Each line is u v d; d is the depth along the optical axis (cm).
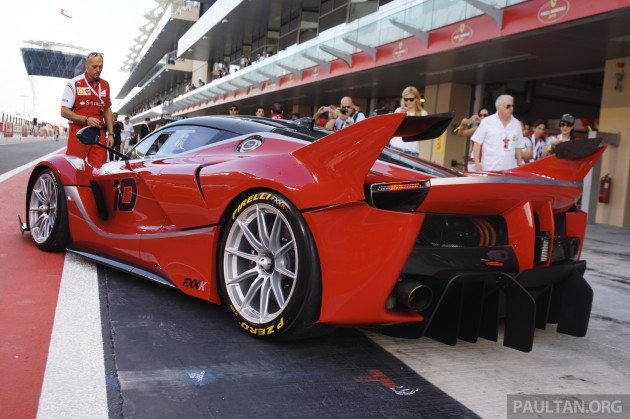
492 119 474
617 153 1045
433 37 1123
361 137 206
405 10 1197
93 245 342
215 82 2902
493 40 970
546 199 243
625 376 232
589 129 1050
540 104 1812
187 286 267
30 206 393
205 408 171
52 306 261
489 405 192
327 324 220
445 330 224
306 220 213
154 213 298
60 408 165
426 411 183
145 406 170
